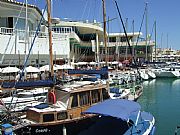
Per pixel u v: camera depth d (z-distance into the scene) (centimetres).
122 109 1330
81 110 1453
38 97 1911
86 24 4931
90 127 1457
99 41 5788
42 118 1322
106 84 1753
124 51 6644
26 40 2558
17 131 1281
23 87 1462
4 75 2452
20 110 1554
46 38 3039
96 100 1577
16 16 2975
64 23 4612
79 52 5716
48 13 1683
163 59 9269
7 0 2784
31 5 3053
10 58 2753
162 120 2047
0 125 1248
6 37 2712
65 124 1359
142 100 2966
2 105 1595
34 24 3450
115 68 4575
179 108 2525
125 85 3800
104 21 2511
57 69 2983
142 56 7000
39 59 3031
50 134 1340
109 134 1361
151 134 1444
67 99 1423
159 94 3462
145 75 5159
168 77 5506
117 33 6712
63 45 3341
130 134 1341
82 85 1577
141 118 1543
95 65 4578
